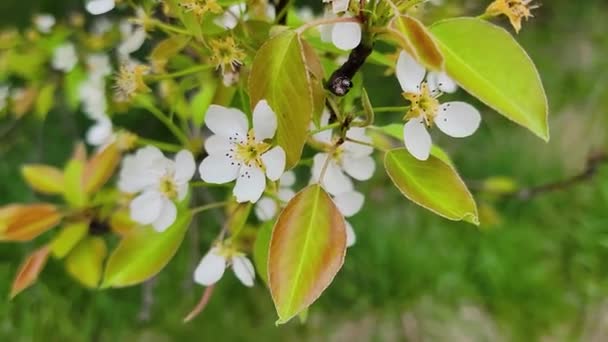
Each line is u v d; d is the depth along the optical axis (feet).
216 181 0.52
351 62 0.51
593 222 1.81
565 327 1.72
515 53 0.45
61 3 1.71
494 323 1.71
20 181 1.66
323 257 0.49
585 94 2.03
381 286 1.69
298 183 1.18
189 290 1.46
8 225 0.79
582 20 2.16
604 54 2.09
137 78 0.64
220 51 0.56
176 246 0.66
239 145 0.52
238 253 0.63
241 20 0.57
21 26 1.71
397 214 1.77
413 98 0.51
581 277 1.77
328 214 0.50
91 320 1.55
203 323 1.61
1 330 1.52
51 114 1.67
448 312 1.70
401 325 1.68
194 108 0.85
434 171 0.52
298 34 0.48
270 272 0.48
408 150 0.51
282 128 0.48
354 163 0.57
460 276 1.73
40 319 1.53
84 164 0.88
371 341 1.65
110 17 1.33
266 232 0.63
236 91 0.61
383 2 0.49
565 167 1.92
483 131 1.89
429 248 1.75
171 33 0.63
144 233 0.66
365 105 0.51
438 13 1.18
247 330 1.62
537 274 1.75
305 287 0.48
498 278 1.73
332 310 1.68
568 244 1.80
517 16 0.54
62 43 1.16
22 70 1.17
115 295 1.57
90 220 0.84
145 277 0.65
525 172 1.87
